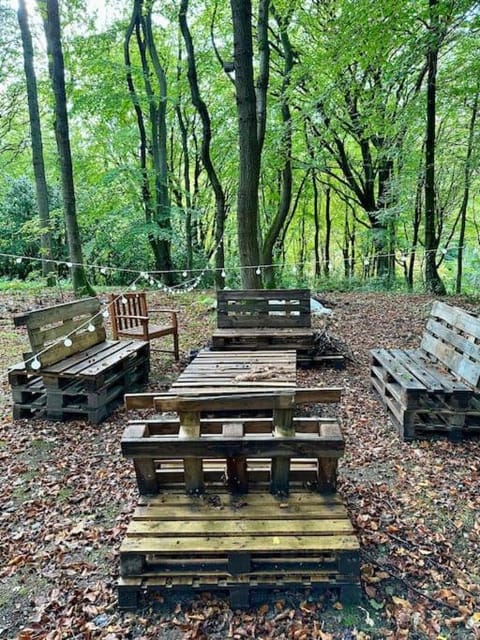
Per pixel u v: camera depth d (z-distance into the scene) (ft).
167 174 41.24
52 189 46.24
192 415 6.81
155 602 6.49
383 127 32.17
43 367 12.81
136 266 46.85
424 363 13.24
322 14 30.25
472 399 11.44
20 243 44.55
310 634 5.96
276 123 34.37
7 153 50.80
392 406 12.23
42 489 9.64
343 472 9.89
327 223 57.00
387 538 7.76
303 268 55.52
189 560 6.59
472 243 51.88
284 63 34.35
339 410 13.24
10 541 8.04
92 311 15.71
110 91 37.50
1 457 10.98
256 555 6.55
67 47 36.70
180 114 44.96
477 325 11.36
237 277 43.78
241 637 5.94
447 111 32.07
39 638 6.07
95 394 12.55
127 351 14.82
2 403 14.20
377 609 6.33
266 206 53.62
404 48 24.56
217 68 39.40
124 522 8.48
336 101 34.22
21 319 12.31
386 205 39.17
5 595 6.86
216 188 29.60
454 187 39.73
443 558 7.31
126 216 40.11
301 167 41.45
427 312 24.29
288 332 17.72
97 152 44.55
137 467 6.98
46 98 40.55
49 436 12.01
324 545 6.23
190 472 7.02
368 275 50.67
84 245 43.09
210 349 17.62
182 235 52.11
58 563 7.47
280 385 11.74
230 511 6.79
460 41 26.37
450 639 5.90
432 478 9.58
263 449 6.69
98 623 6.25
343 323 22.95
